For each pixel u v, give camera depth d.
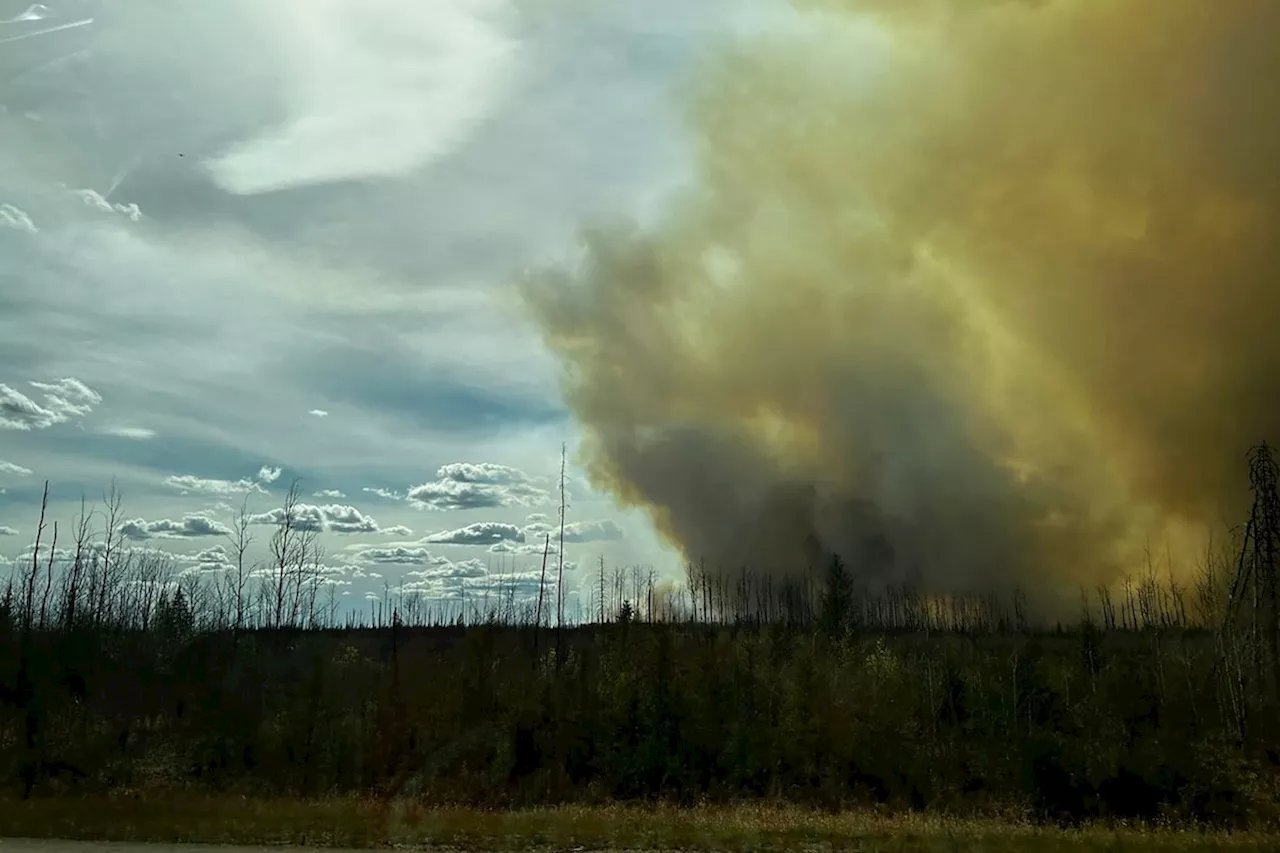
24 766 32.44
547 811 27.80
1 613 42.00
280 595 57.50
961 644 54.03
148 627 51.75
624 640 41.22
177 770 34.66
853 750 35.31
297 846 17.30
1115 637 65.25
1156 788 30.72
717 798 33.78
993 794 32.31
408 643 62.75
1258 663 34.19
